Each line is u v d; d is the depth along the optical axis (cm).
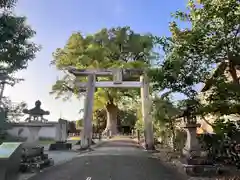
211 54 824
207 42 820
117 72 2402
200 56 859
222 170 972
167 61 895
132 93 3788
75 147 2353
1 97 1119
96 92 3800
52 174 984
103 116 5566
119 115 5672
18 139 1355
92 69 2441
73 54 3784
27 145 1215
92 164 1271
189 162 1015
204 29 796
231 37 798
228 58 816
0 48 953
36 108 1460
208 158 1066
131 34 3625
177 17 902
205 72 894
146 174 1001
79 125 4384
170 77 908
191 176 955
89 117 2333
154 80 959
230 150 1134
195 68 887
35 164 1047
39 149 1187
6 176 597
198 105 938
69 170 1081
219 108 845
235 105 818
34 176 938
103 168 1141
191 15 864
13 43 973
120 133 5497
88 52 3322
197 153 1066
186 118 1168
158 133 2230
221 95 828
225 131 855
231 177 910
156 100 1370
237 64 834
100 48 3366
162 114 1296
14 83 1096
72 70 2431
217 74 894
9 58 985
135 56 3678
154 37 918
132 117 5306
